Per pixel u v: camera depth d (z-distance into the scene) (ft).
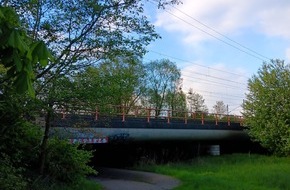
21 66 10.11
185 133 113.60
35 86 36.70
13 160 38.83
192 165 104.27
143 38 39.60
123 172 87.35
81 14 36.86
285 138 115.14
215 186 61.93
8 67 10.43
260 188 62.54
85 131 49.88
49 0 35.58
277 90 118.62
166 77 208.64
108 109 44.42
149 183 69.05
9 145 39.75
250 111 124.77
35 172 45.78
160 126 104.22
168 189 61.77
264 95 121.08
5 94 31.27
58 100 39.19
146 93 198.80
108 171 89.10
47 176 45.62
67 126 46.80
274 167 94.99
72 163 48.60
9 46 9.97
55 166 47.19
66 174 48.26
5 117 35.76
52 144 47.21
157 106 205.57
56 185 46.16
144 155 107.45
